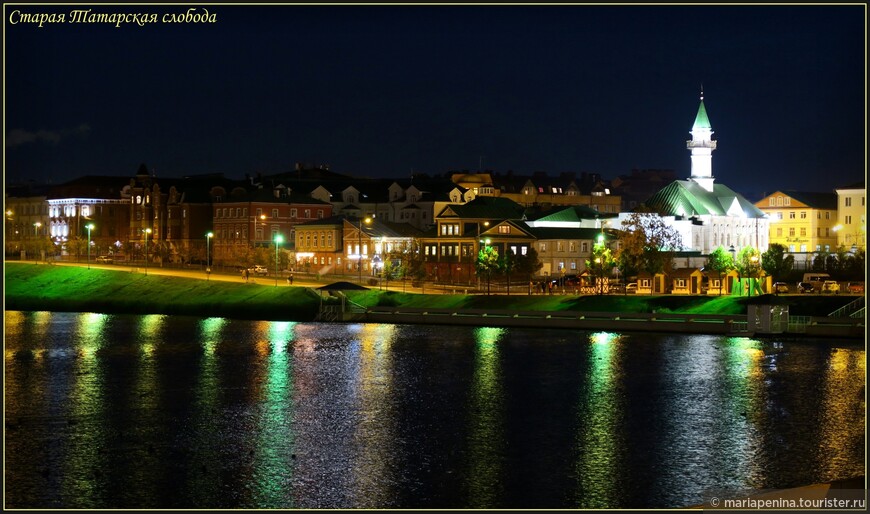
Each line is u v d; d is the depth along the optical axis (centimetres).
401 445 8275
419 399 10062
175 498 6975
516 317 15850
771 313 13862
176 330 15975
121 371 11825
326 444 8312
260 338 14825
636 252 19238
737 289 16900
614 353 12712
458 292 18988
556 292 19038
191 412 9519
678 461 7744
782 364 11669
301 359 12662
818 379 10738
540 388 10544
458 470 7556
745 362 11856
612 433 8612
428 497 6969
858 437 8381
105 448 8206
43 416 9350
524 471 7525
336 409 9625
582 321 15300
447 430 8762
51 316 18500
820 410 9331
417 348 13512
